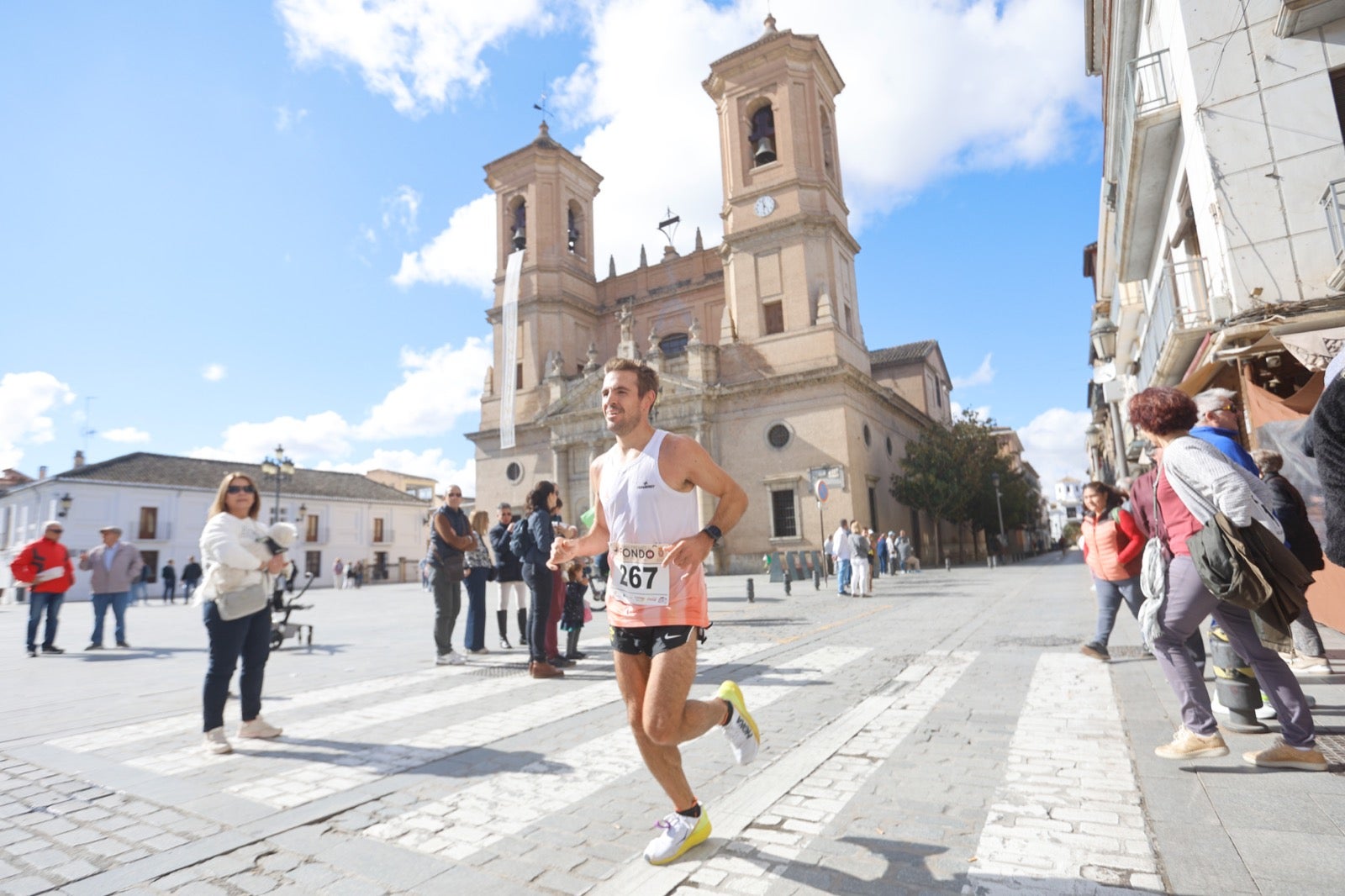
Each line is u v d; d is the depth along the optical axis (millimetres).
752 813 3053
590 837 2896
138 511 41406
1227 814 2822
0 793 3611
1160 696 4879
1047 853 2559
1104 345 14883
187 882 2586
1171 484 3379
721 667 6801
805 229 30219
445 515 7766
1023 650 7113
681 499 2658
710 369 31297
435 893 2457
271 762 4086
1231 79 9219
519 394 37188
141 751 4371
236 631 4445
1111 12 13039
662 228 39625
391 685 6449
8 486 50562
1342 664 5457
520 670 7145
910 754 3820
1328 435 3285
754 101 32062
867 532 22188
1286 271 8664
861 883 2398
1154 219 13477
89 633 13727
